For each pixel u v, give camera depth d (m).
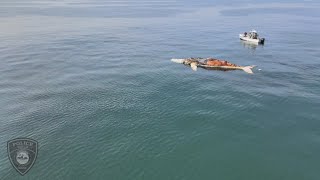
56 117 50.59
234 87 64.00
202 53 94.50
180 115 51.44
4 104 55.50
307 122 48.78
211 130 46.78
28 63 82.38
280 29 142.75
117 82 67.81
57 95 60.06
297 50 96.25
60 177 36.22
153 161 39.28
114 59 87.75
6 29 139.38
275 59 85.25
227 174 36.97
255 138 44.62
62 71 75.75
